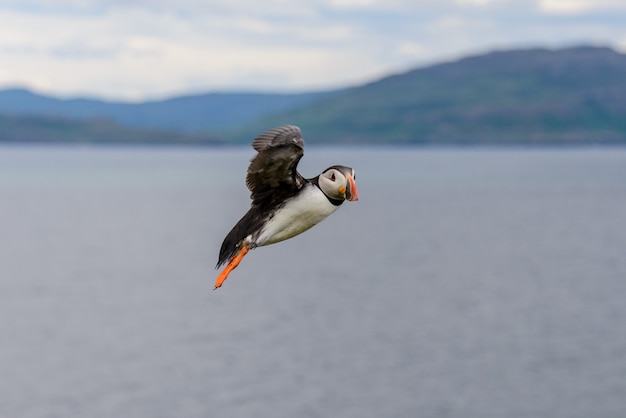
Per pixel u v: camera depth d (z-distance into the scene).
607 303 55.66
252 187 13.52
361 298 57.56
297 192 13.47
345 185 13.34
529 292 60.03
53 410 35.22
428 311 53.47
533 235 95.81
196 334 47.06
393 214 123.94
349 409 35.44
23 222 110.69
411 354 43.28
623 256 78.25
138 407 35.59
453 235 96.25
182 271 68.38
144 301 56.19
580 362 41.72
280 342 45.38
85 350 43.94
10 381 38.97
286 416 34.88
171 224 106.94
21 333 47.44
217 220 112.12
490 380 38.69
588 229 102.31
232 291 60.06
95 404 36.25
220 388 37.94
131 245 85.31
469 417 34.44
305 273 68.38
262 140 12.95
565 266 72.19
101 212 125.25
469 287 62.16
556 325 49.34
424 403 36.44
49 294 58.78
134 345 44.81
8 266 71.31
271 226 13.41
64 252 80.06
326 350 43.84
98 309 53.78
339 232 99.69
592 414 34.91
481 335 47.00
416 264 73.75
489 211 127.69
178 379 39.03
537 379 39.19
